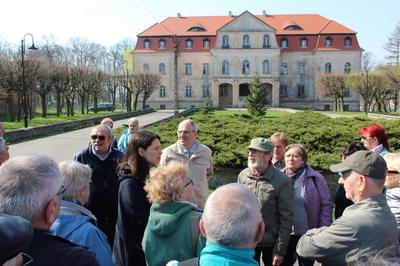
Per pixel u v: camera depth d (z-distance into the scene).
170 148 6.11
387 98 64.38
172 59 75.12
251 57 72.12
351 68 73.25
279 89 73.25
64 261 2.29
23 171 2.42
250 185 4.75
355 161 3.16
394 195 3.86
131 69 80.25
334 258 3.00
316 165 9.41
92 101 69.81
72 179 3.35
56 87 44.59
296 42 74.38
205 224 2.42
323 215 4.98
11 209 2.32
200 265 2.40
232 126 17.97
